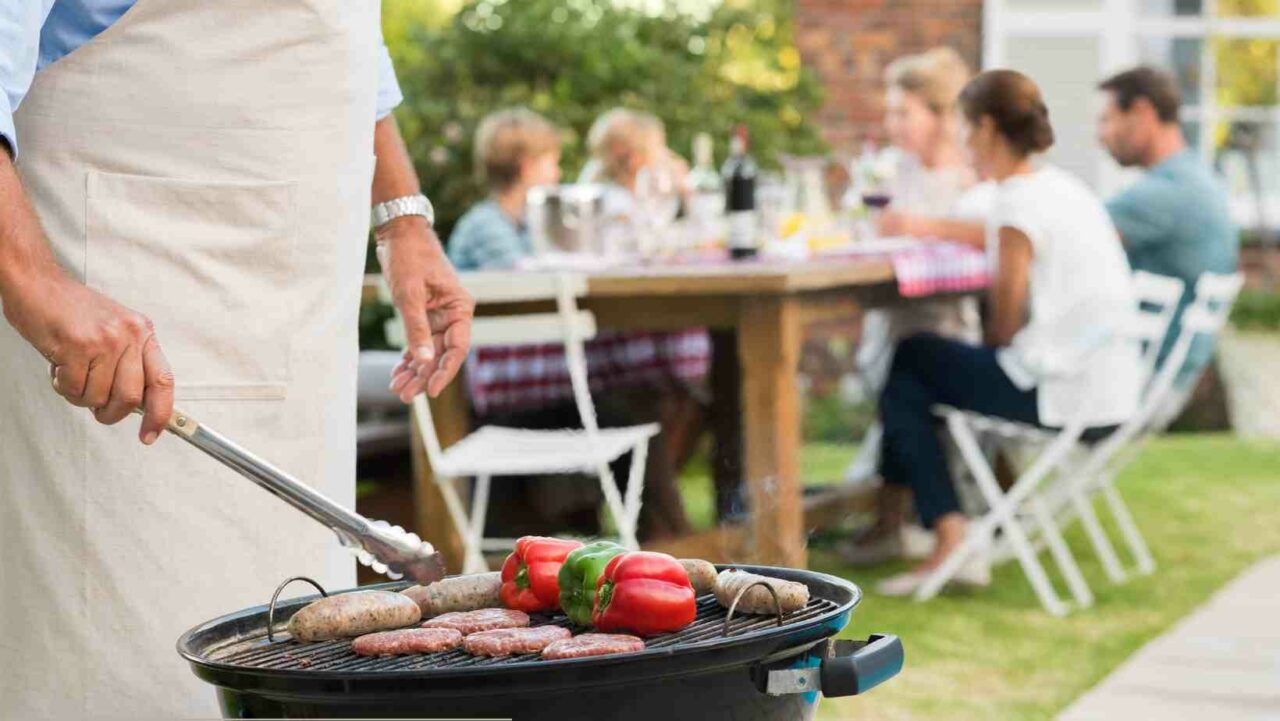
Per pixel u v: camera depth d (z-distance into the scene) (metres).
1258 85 10.78
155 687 2.03
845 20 9.91
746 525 4.55
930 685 3.86
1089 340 4.74
